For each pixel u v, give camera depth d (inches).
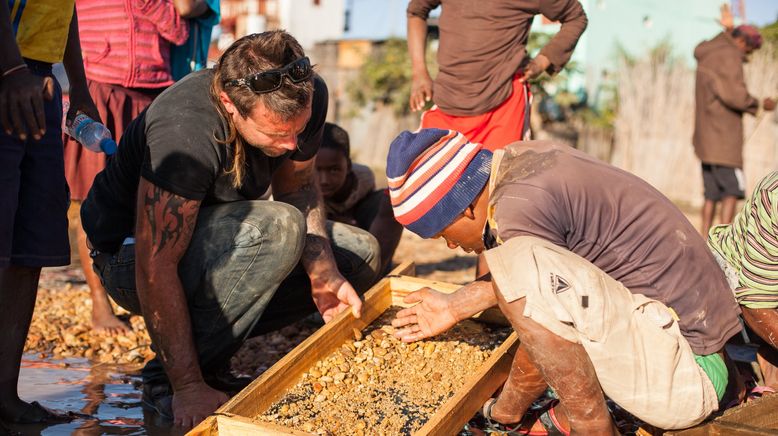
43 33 115.0
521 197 99.3
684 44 808.9
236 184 121.5
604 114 631.2
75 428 114.9
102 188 128.3
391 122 642.8
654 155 504.4
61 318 175.0
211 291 121.0
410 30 201.5
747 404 104.6
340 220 189.0
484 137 185.5
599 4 759.1
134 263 124.4
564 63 189.6
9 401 116.2
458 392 104.7
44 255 116.1
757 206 114.8
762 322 117.1
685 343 99.5
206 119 113.4
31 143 114.7
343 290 129.8
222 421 96.0
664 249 100.6
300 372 114.5
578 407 96.9
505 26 179.5
